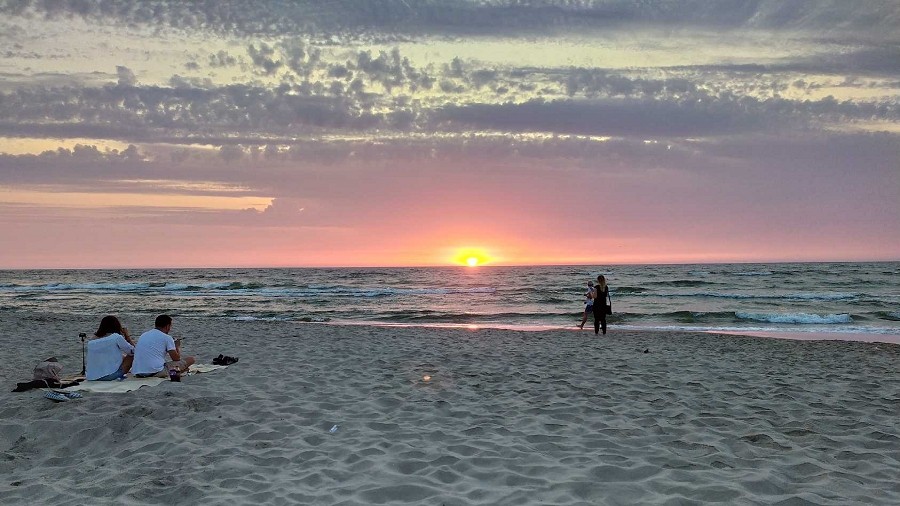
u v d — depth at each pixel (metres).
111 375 9.00
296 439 6.23
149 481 5.02
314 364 11.12
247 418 7.02
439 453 5.72
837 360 12.71
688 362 12.12
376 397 8.26
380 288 56.56
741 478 4.94
